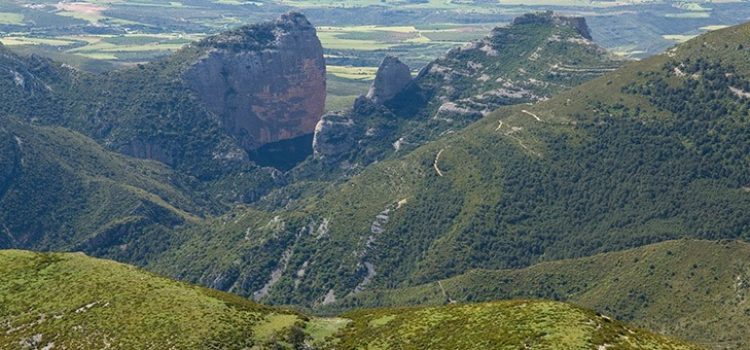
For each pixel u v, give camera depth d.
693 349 131.25
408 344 139.88
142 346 143.75
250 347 145.50
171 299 157.50
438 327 142.62
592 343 125.88
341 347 146.38
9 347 149.75
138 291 159.88
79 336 148.88
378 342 143.75
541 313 136.12
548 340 127.56
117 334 147.62
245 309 157.38
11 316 158.25
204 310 153.25
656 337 132.62
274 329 150.12
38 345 149.38
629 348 125.75
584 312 136.25
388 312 156.62
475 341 132.88
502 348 128.25
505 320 136.88
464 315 143.62
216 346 143.75
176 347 142.88
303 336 149.25
